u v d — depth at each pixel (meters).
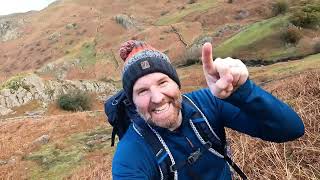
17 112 11.42
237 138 1.69
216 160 0.84
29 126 5.81
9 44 43.78
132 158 0.81
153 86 0.78
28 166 4.25
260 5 27.48
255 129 0.83
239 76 0.70
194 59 17.53
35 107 11.62
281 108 0.76
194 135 0.82
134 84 0.79
